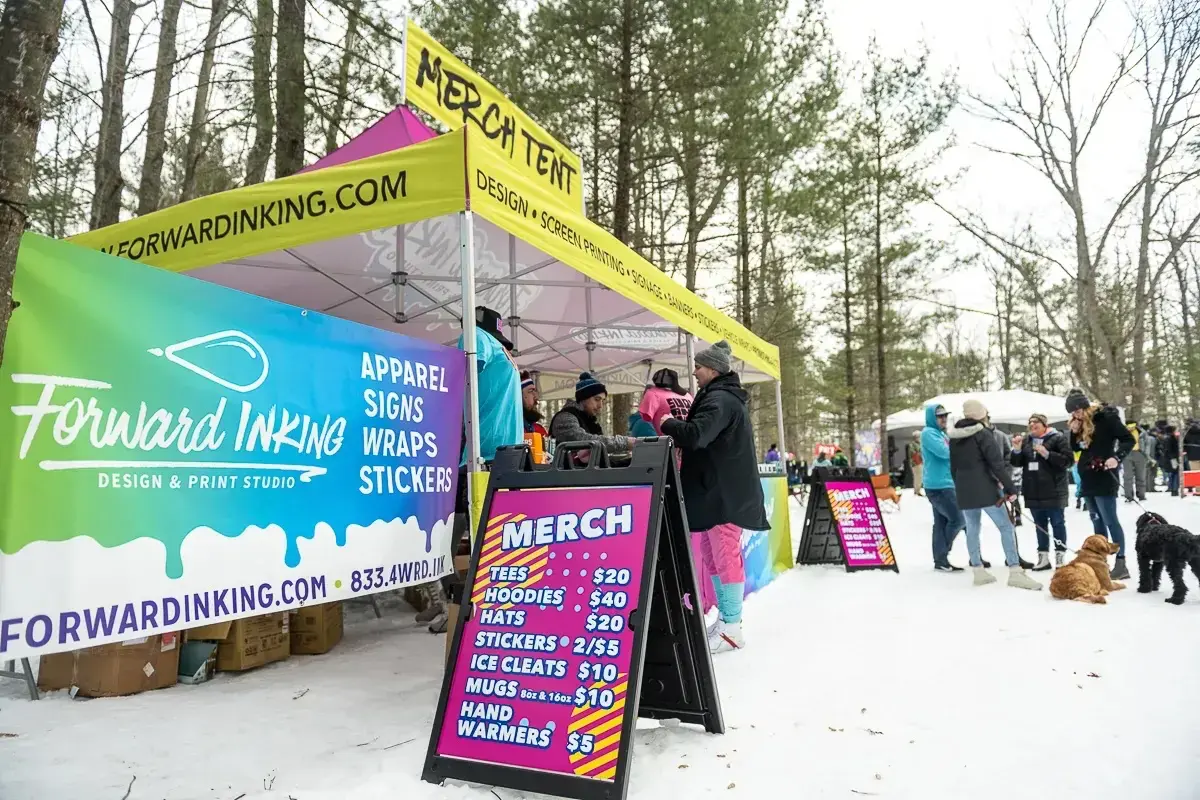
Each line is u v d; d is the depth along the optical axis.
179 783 2.65
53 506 2.24
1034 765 2.76
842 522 8.13
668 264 18.20
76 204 10.49
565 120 12.52
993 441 6.66
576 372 11.05
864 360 31.39
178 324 2.67
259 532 2.93
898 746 2.98
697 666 3.19
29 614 2.16
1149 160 15.89
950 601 6.02
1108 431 6.75
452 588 4.30
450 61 6.43
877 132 23.44
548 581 2.94
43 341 2.25
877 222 24.09
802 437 43.66
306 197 4.18
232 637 4.15
